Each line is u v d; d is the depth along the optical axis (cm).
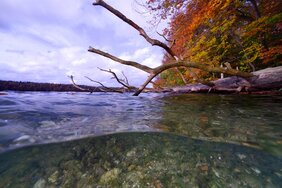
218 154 174
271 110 345
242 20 829
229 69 488
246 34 768
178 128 240
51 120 280
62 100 584
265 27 716
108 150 185
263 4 742
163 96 753
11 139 195
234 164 158
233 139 198
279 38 757
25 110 346
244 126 239
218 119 282
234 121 267
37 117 295
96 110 386
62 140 200
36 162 162
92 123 267
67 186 137
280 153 165
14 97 602
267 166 152
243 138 199
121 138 212
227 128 234
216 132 221
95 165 161
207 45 847
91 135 216
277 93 591
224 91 694
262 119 274
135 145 195
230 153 174
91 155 176
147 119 293
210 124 254
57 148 185
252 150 175
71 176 147
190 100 552
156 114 335
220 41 902
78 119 293
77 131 229
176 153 179
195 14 691
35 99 570
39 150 180
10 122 255
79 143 197
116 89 599
